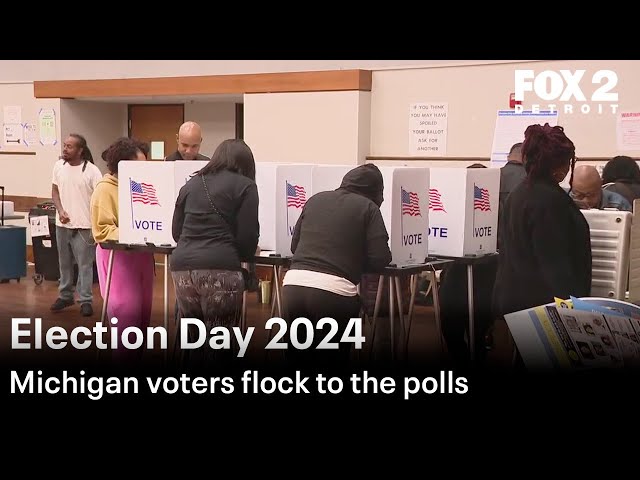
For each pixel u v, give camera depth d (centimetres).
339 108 834
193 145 608
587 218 312
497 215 473
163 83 942
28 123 1064
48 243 898
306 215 386
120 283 488
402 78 820
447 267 486
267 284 776
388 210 407
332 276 371
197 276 402
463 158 790
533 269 325
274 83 870
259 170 470
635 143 705
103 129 1080
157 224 476
